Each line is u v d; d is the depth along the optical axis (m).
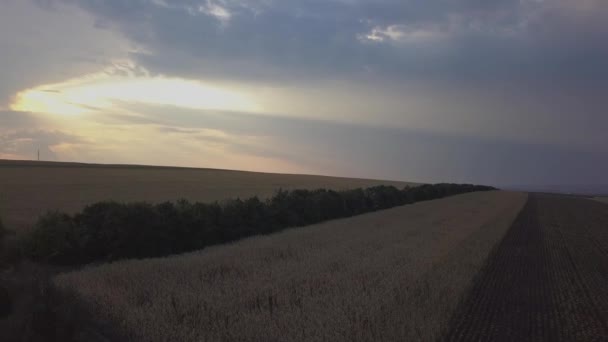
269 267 13.20
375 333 7.92
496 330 8.70
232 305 9.37
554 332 8.70
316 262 13.88
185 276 12.01
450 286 11.44
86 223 16.81
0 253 13.87
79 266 15.63
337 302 9.49
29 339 7.25
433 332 8.09
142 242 16.92
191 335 7.55
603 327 9.08
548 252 19.09
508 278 13.47
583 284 13.03
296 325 8.15
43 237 15.30
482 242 20.03
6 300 8.38
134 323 8.09
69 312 8.05
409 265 13.59
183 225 18.47
